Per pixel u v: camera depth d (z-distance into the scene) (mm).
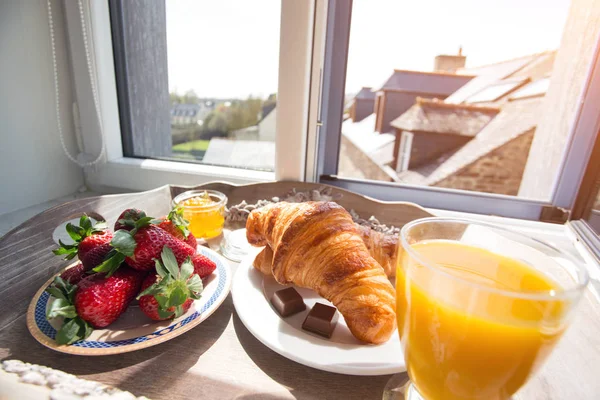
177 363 341
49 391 289
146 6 911
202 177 878
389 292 399
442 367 253
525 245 290
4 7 737
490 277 281
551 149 878
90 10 826
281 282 460
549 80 967
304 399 308
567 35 860
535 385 331
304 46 707
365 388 324
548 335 224
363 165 1396
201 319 385
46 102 856
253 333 363
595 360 365
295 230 455
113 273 393
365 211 700
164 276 376
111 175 951
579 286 220
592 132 712
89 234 450
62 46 874
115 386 307
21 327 372
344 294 396
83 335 346
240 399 305
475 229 318
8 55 759
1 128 765
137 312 403
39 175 864
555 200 771
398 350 354
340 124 844
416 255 261
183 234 488
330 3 740
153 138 1000
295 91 738
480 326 226
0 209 788
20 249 526
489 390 250
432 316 244
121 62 926
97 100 888
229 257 566
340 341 379
